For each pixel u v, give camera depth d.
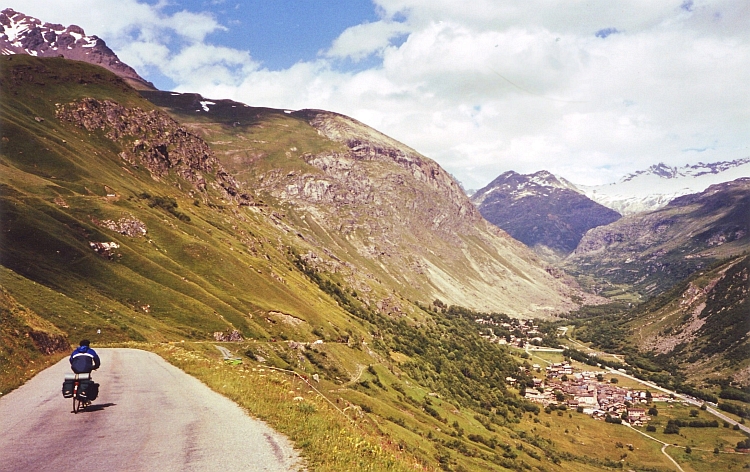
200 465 17.72
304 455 20.02
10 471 16.33
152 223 184.00
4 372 36.25
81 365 26.19
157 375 41.69
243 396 31.34
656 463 174.12
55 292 98.06
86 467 17.03
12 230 130.38
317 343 158.50
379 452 23.27
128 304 126.25
